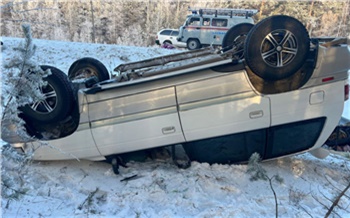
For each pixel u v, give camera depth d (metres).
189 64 3.68
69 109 3.71
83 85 4.02
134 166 4.11
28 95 2.78
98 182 3.82
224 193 3.63
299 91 3.59
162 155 4.27
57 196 3.55
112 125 3.80
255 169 3.78
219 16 19.89
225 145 3.84
